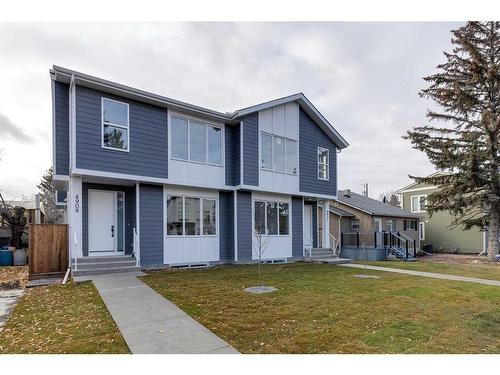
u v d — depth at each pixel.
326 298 7.26
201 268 11.96
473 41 19.03
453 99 19.08
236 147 13.73
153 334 4.82
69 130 10.23
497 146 18.12
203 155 12.92
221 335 4.83
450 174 19.58
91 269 9.76
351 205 24.50
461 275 11.83
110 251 11.14
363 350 4.44
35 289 8.34
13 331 5.04
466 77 19.31
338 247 21.30
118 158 10.55
